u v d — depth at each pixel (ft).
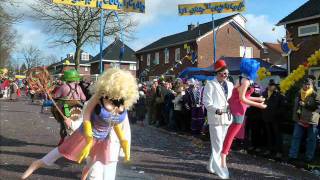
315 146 26.58
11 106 77.82
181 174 22.34
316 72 45.65
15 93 102.37
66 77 25.38
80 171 22.24
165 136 38.65
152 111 49.78
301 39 72.69
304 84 26.37
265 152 29.07
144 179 20.90
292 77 31.45
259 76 36.81
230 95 21.94
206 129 36.58
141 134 39.93
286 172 23.84
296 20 72.69
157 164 24.84
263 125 30.32
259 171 23.82
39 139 33.60
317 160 27.09
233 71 60.85
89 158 15.35
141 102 48.83
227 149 21.62
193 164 25.18
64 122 23.59
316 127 26.55
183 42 128.36
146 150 29.96
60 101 25.09
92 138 13.66
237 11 48.98
